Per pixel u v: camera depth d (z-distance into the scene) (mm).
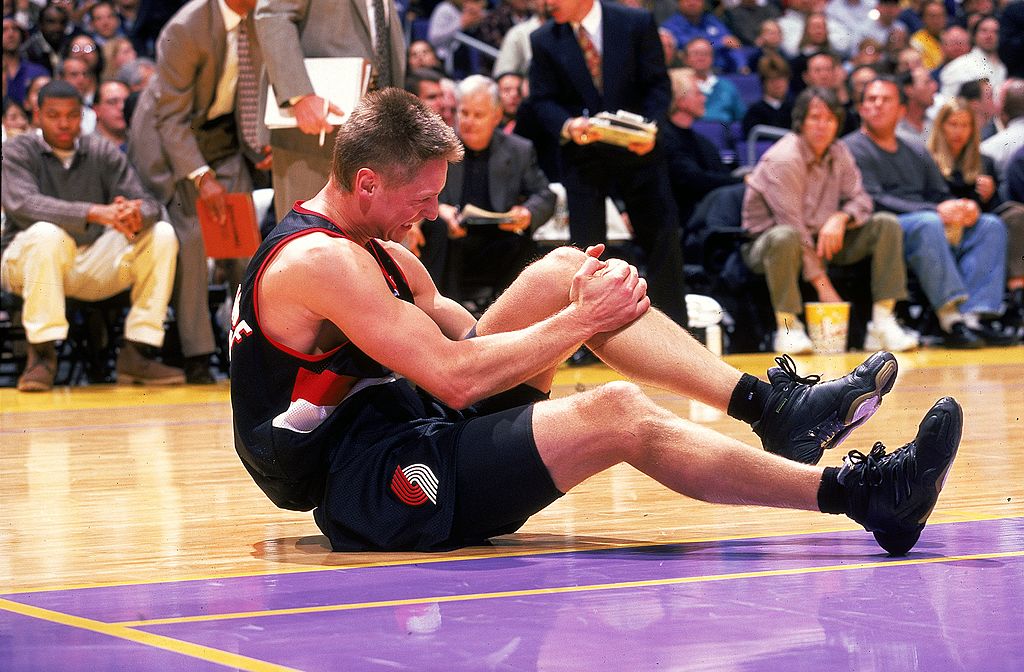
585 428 4836
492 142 15383
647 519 5746
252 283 5074
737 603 3932
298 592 4324
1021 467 6949
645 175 13281
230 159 13844
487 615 3855
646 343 5305
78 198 14148
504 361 5051
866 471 4590
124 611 4098
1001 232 17250
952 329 17094
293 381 5070
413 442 5074
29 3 20906
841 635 3492
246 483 7246
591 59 13391
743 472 4719
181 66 13359
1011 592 4000
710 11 24797
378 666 3289
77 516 6230
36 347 14148
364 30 9914
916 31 25562
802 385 5246
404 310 5020
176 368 14914
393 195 5105
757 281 16500
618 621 3730
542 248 15547
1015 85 19219
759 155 19469
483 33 21891
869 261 16781
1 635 3789
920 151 17391
